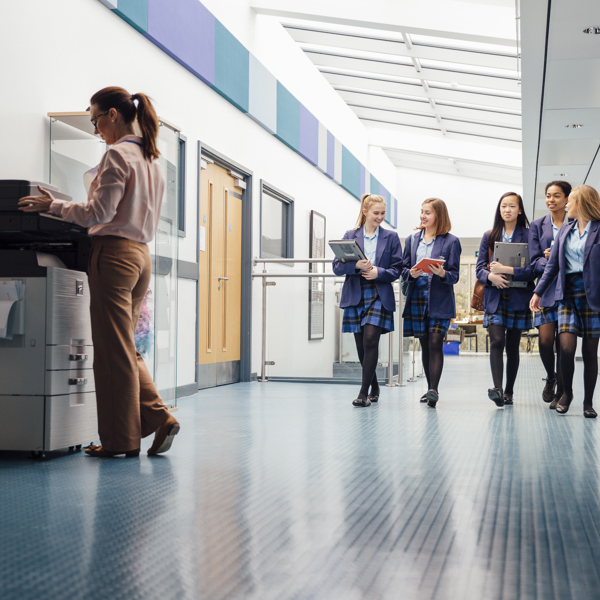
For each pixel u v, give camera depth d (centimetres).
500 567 160
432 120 1296
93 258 286
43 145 398
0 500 219
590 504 221
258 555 167
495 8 734
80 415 304
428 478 258
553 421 421
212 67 636
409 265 514
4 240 324
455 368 1068
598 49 609
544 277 464
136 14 499
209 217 656
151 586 146
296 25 883
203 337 642
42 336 286
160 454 303
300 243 949
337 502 221
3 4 369
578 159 1038
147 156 292
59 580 149
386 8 754
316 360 709
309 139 970
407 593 144
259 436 358
